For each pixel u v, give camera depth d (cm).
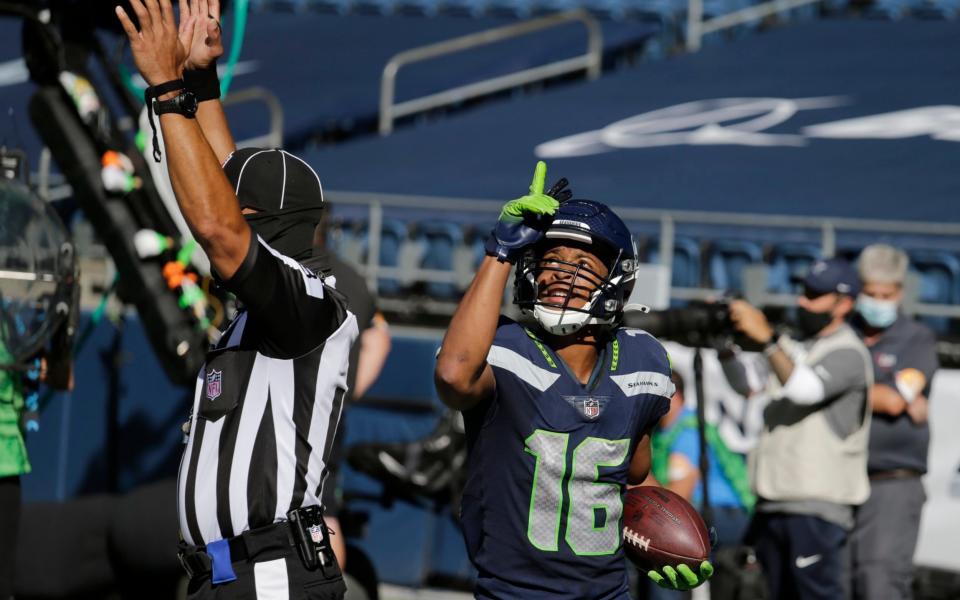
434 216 3509
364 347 2222
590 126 4488
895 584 2289
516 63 5312
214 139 1382
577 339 1212
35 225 1664
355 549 2338
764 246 3250
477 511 1219
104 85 4103
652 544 1277
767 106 4534
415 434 2847
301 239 1231
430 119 5178
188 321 2305
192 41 1377
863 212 3353
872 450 2302
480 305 1152
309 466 1184
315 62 5444
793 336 2692
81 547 2277
